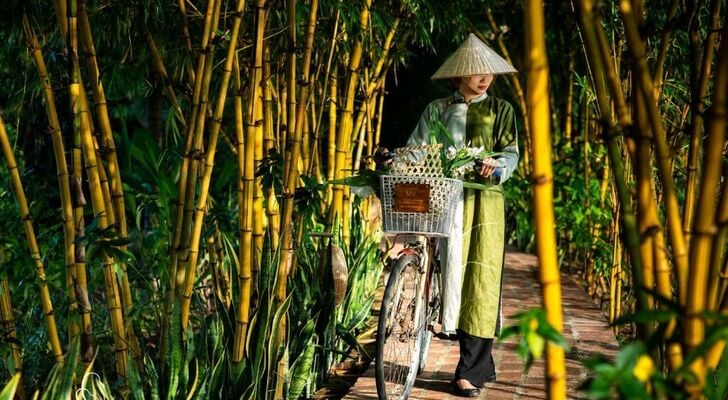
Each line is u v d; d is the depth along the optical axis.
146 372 4.59
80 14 4.37
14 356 4.71
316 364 5.66
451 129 5.10
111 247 4.13
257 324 4.73
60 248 6.68
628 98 6.16
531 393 5.24
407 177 4.55
